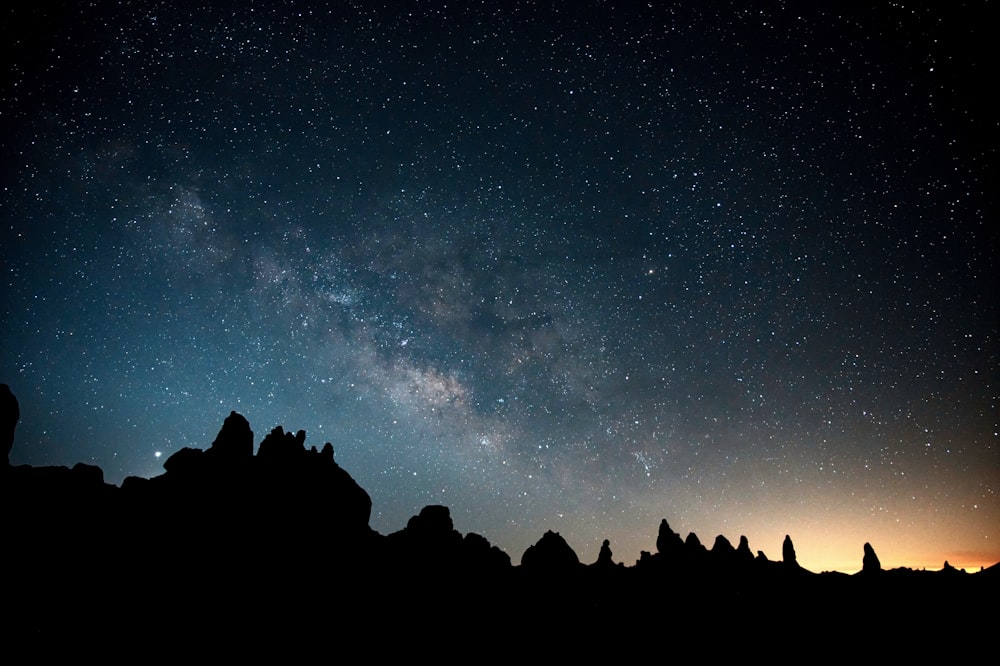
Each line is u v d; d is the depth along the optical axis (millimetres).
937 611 29219
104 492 18953
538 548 31750
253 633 15227
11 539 14961
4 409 18094
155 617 14406
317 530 21016
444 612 21406
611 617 27531
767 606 31000
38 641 12320
